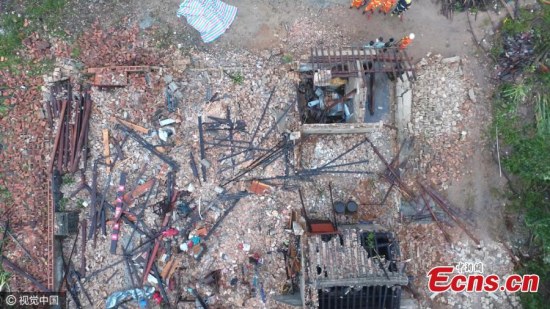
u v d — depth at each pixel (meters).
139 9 16.23
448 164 16.25
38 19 15.99
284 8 16.42
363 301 14.13
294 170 15.76
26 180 15.52
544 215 15.76
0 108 15.60
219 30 16.19
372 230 14.51
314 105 16.48
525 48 16.28
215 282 15.38
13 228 15.45
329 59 15.34
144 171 15.50
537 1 16.42
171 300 15.45
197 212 15.50
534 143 15.80
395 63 15.49
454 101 16.30
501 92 16.34
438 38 16.53
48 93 15.67
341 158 16.06
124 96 15.58
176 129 15.70
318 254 13.95
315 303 13.71
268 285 15.48
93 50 15.91
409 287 16.11
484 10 16.52
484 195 16.39
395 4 16.08
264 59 16.20
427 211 16.28
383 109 16.53
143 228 15.46
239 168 15.54
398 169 16.19
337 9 16.47
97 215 15.45
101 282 15.45
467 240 16.34
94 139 15.53
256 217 15.49
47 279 15.21
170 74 15.81
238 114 15.67
